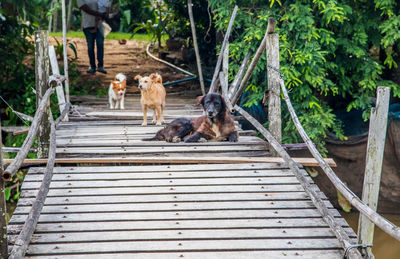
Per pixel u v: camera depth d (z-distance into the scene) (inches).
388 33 346.9
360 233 150.8
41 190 181.3
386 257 314.2
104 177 216.1
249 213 181.9
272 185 209.2
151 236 163.2
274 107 243.9
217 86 367.2
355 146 364.8
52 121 234.1
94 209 183.9
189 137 267.4
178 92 486.0
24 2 564.1
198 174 221.0
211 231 167.6
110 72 566.3
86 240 160.4
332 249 157.4
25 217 176.2
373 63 364.2
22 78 476.7
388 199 361.1
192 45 559.5
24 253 145.9
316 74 347.3
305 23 329.4
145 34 839.1
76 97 445.1
